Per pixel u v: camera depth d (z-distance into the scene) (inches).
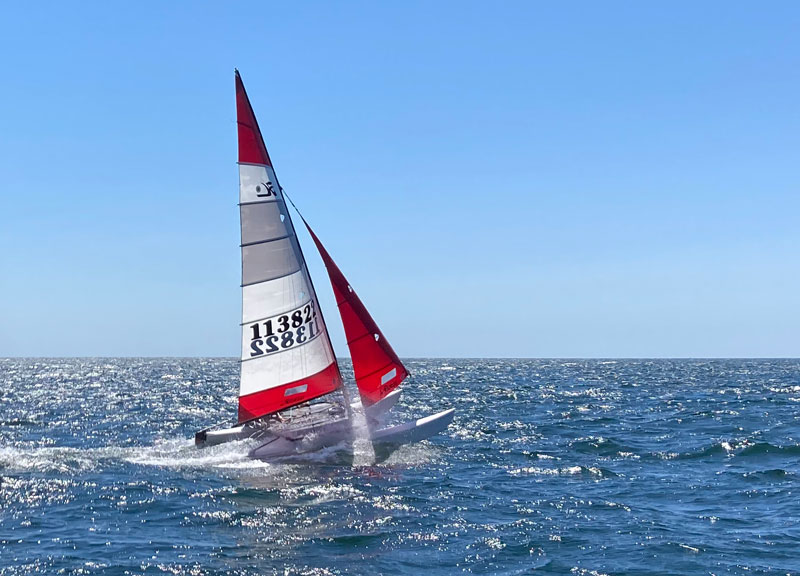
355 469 1093.1
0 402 2662.4
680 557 687.7
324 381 1203.2
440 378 4586.6
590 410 2148.1
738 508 871.1
